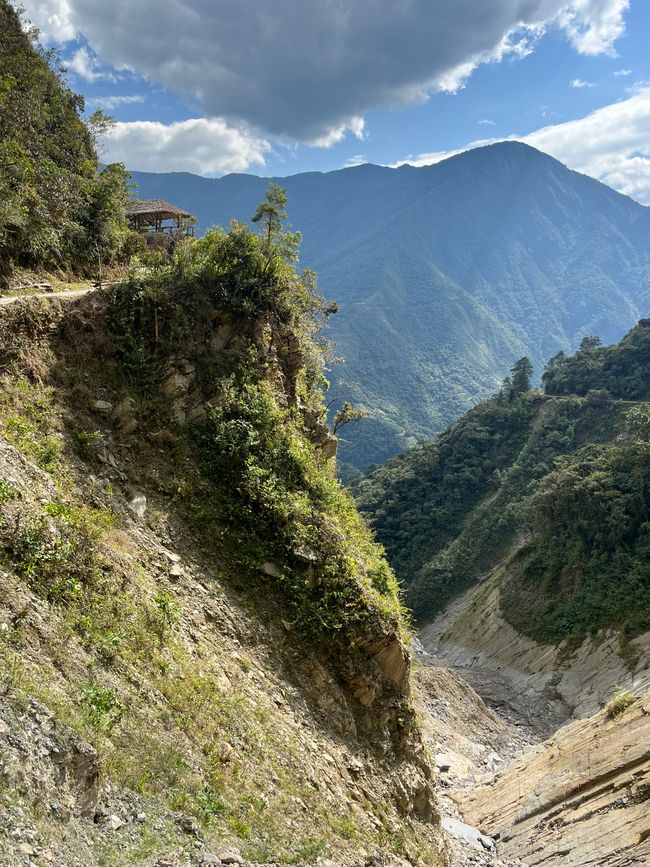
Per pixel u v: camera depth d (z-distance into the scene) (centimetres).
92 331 1683
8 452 1188
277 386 2119
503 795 2516
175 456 1656
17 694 698
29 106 2716
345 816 1181
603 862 1797
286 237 2255
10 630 812
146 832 718
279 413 1928
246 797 970
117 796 736
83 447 1428
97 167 3428
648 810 1875
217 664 1228
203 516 1577
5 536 958
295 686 1403
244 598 1480
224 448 1728
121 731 842
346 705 1495
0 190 1961
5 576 896
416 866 1290
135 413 1634
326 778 1229
